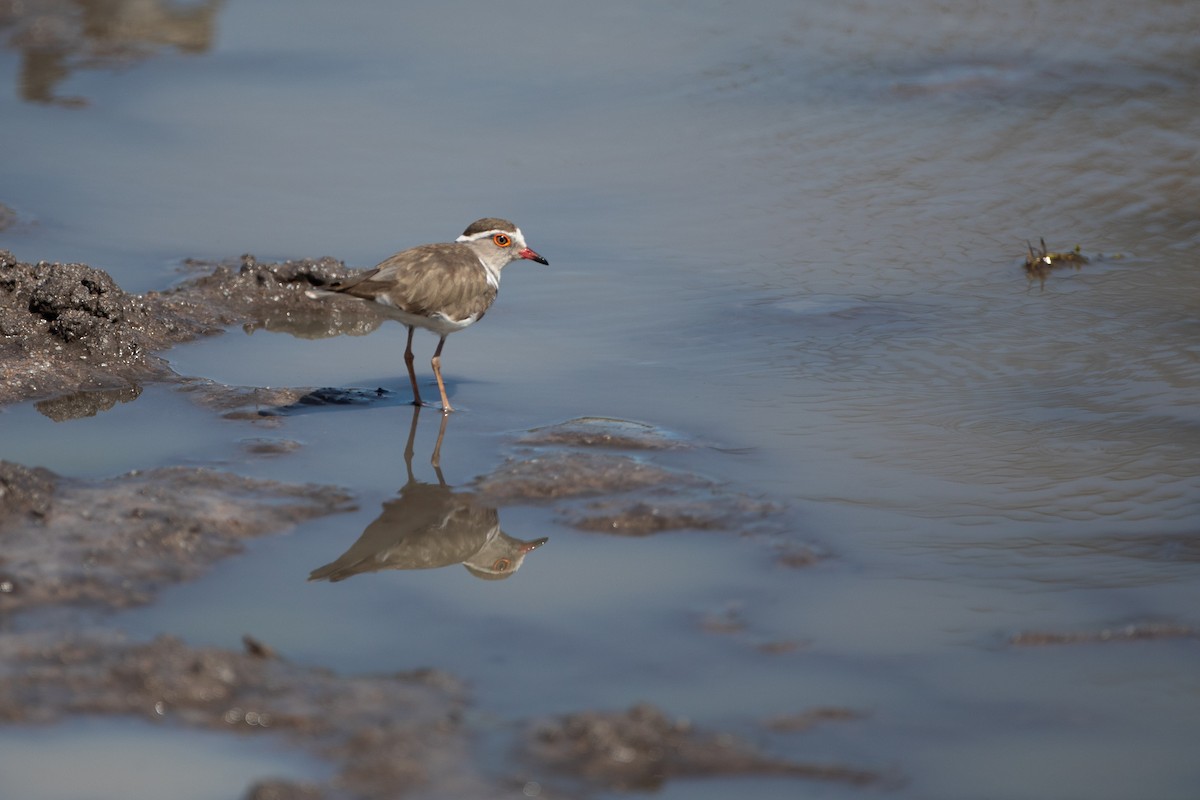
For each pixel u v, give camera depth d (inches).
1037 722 361.7
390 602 423.2
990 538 467.2
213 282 717.9
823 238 789.2
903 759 343.6
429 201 846.5
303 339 681.6
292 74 1100.5
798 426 561.9
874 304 697.6
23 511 444.5
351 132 971.3
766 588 433.4
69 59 1126.4
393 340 682.8
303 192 860.6
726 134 962.1
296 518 475.5
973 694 374.3
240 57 1144.8
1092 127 952.3
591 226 812.6
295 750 335.9
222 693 355.3
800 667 387.2
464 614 416.5
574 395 599.5
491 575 442.6
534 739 340.5
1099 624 409.7
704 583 436.5
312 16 1263.5
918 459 529.0
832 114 997.2
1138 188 843.4
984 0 1258.0
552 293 725.3
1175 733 357.1
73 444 536.1
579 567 448.1
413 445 546.6
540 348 658.8
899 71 1083.9
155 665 361.4
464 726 348.2
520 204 842.8
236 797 319.3
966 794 330.6
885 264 750.5
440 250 579.8
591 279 741.9
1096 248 758.5
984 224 801.6
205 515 463.2
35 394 586.9
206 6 1286.9
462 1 1310.3
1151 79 1042.1
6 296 643.5
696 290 723.4
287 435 553.6
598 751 335.3
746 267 751.7
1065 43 1135.0
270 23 1240.8
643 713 347.9
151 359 629.0
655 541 466.6
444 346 665.6
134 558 429.1
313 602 419.8
